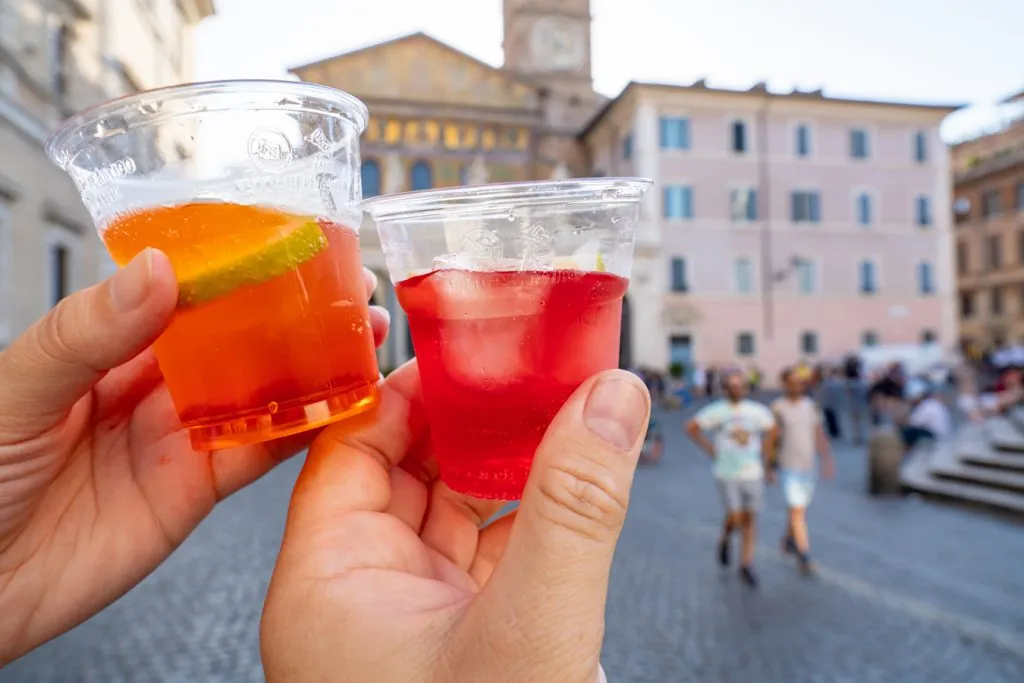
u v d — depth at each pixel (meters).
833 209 34.72
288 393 1.19
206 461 1.54
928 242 35.75
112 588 1.45
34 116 13.15
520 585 0.97
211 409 1.18
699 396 29.64
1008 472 10.06
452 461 1.32
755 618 5.24
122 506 1.47
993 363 32.53
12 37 12.20
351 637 1.09
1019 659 4.57
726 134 33.69
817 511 9.15
